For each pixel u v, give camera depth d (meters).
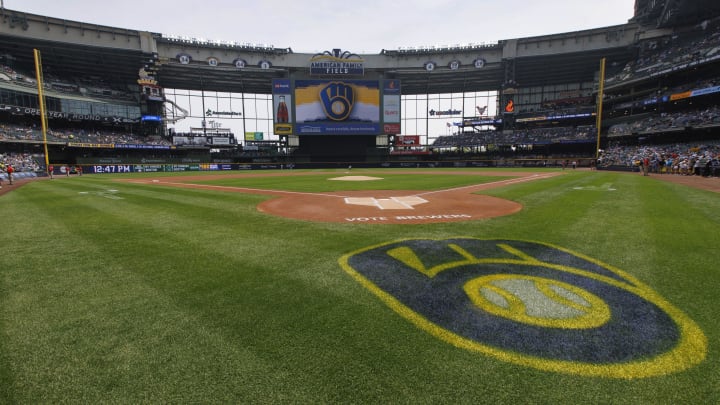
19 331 2.93
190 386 2.22
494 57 60.00
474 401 2.05
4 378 2.34
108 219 8.34
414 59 62.16
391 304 3.36
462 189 16.25
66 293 3.74
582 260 4.70
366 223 7.61
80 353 2.61
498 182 20.89
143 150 56.34
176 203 11.41
